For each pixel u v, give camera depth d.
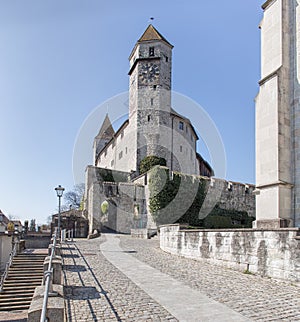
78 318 5.18
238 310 5.54
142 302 6.05
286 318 5.11
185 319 5.11
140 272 9.12
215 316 5.24
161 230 15.15
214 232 10.50
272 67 12.19
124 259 11.72
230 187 32.50
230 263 9.65
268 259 8.24
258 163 12.02
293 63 11.87
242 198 33.09
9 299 12.80
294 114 11.65
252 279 8.07
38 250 22.88
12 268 15.77
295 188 11.30
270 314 5.31
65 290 6.97
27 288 13.74
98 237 24.39
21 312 12.02
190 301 6.10
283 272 7.76
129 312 5.46
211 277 8.38
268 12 12.59
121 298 6.33
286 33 12.09
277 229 7.99
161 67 40.69
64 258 11.80
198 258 11.31
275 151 11.41
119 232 30.72
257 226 11.56
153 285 7.45
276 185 11.24
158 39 40.84
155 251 14.41
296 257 7.43
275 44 12.16
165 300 6.18
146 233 22.70
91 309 5.63
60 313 4.67
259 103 12.24
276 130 11.47
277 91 11.61
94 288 7.16
